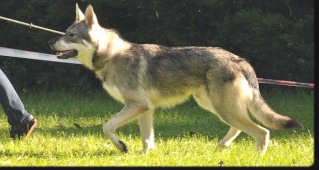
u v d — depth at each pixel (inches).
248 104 596.4
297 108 916.0
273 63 984.9
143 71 607.2
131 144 661.3
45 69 1130.0
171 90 610.5
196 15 1008.2
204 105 619.8
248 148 631.2
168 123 822.5
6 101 668.7
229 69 593.3
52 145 653.3
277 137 713.6
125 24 1072.2
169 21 1013.2
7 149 629.6
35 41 1067.9
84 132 757.9
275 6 984.3
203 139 691.4
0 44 1126.4
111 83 613.9
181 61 606.9
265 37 957.2
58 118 852.6
